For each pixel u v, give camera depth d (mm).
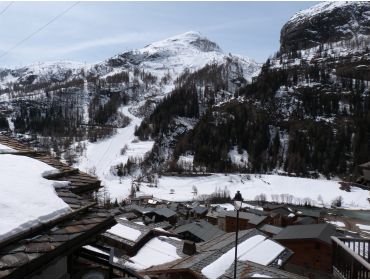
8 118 190375
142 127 170250
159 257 21875
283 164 140000
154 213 54438
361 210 89875
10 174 6602
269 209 71188
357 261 8531
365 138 140625
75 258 6754
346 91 166500
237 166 133375
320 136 146125
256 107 167375
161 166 130750
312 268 33594
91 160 131875
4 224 4656
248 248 20516
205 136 151625
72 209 6008
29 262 4312
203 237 37125
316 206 94188
